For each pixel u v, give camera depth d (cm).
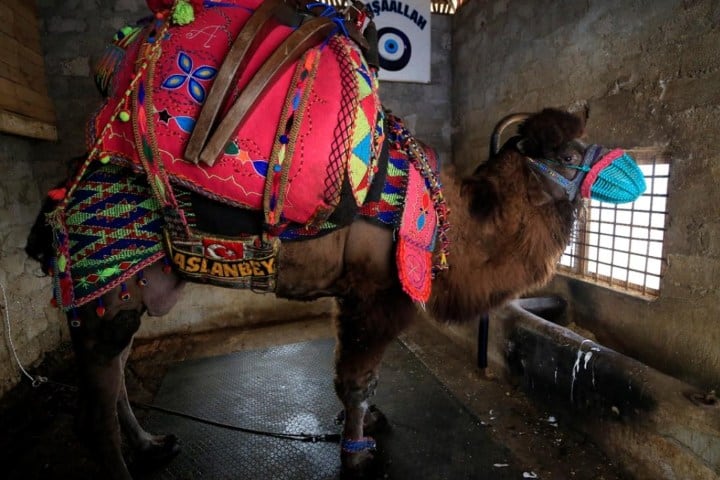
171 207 103
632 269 197
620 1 190
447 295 144
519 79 269
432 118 360
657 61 173
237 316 325
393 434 187
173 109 96
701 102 155
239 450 178
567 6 224
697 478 134
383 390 223
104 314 115
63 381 244
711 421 132
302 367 255
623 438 161
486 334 238
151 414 204
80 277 107
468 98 333
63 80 278
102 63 113
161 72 98
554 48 236
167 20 103
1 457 178
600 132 206
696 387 149
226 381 238
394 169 124
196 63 99
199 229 109
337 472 166
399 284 133
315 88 103
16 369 226
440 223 131
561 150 138
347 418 158
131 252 108
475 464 168
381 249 126
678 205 167
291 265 122
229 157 97
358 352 145
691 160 161
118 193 106
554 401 195
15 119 226
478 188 139
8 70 229
